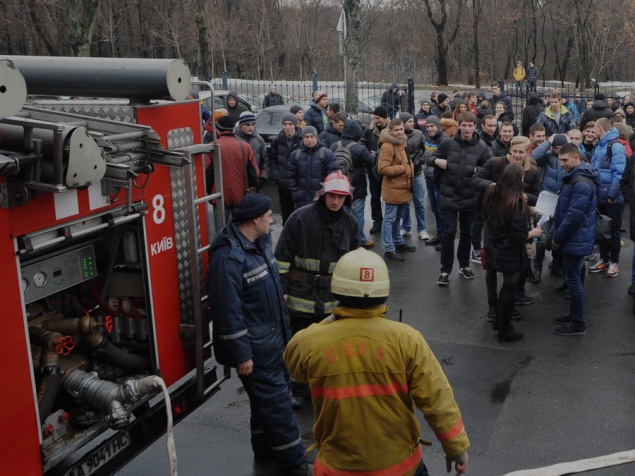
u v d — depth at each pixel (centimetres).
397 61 5112
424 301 858
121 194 414
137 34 5184
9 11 4622
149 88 433
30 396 364
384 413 333
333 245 565
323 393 337
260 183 1030
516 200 681
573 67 6278
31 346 418
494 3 5656
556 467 503
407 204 1075
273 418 484
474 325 782
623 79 5838
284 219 1095
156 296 462
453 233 894
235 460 527
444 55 4731
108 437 466
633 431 557
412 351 330
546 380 647
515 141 823
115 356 447
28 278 389
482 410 595
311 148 946
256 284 473
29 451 366
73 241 418
